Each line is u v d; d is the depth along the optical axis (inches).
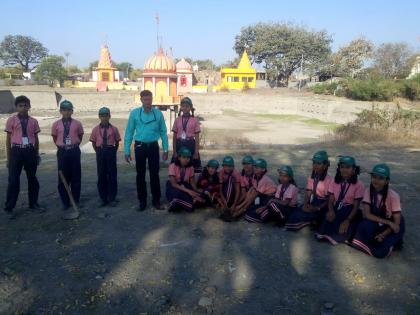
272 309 145.3
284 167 221.6
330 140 665.6
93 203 265.7
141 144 237.3
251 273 170.6
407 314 141.0
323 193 213.6
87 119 1478.8
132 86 2294.5
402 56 1873.8
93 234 212.1
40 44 3132.4
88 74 2967.5
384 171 181.0
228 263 179.3
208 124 1338.6
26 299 151.7
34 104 1770.4
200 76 2655.0
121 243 200.5
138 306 147.5
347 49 2127.2
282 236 209.0
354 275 167.9
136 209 251.1
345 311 143.5
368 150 527.5
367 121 701.3
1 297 153.0
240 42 2448.3
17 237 208.5
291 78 2573.8
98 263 179.5
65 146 246.5
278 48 2266.2
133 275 169.2
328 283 162.2
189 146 257.1
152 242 201.6
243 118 1576.0
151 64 1210.6
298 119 1504.7
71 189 255.0
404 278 165.3
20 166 242.2
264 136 1007.6
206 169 244.7
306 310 144.6
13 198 241.6
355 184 199.5
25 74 2881.4
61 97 1863.9
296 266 176.2
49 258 184.4
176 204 239.8
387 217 186.7
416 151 510.6
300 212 214.8
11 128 236.7
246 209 232.2
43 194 293.4
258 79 2561.5
